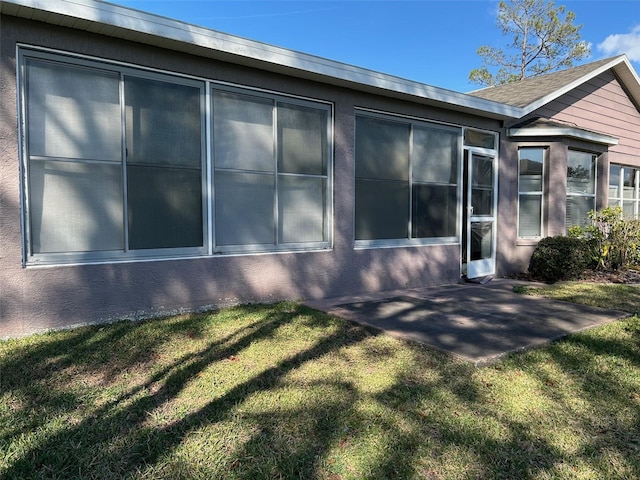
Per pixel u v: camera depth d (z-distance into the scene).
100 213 4.56
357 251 6.53
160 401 2.95
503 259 8.56
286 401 2.98
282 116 5.79
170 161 4.95
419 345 4.15
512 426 2.73
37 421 2.65
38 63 4.18
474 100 7.29
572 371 3.61
